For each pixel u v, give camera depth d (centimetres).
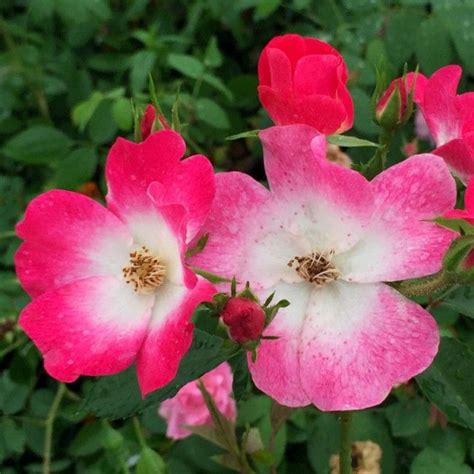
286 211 23
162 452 41
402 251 22
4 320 43
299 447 42
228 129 50
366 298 22
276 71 23
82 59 56
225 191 23
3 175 53
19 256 22
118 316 22
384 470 38
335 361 22
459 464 37
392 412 38
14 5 57
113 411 24
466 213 20
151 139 22
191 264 22
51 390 45
